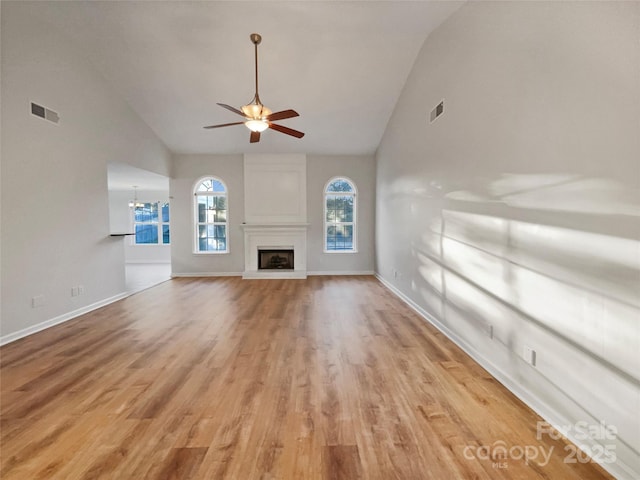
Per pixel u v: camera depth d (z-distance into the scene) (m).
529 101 2.09
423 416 2.01
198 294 5.52
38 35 3.61
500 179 2.43
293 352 3.02
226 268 7.40
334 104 5.45
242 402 2.17
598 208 1.59
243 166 7.25
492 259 2.54
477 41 2.75
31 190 3.56
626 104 1.44
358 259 7.45
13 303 3.36
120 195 9.70
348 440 1.79
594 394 1.63
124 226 9.73
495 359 2.53
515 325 2.26
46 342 3.28
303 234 7.18
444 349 3.08
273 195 7.23
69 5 3.51
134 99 5.30
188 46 4.19
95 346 3.17
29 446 1.74
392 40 4.03
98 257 4.67
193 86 4.99
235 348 3.12
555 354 1.89
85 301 4.41
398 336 3.45
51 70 3.79
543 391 1.99
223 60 4.44
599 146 1.58
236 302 4.95
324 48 4.20
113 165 5.46
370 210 7.38
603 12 1.55
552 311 1.91
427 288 4.00
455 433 1.85
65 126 4.03
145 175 6.62
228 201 7.31
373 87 5.02
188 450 1.72
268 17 3.67
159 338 3.39
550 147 1.91
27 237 3.52
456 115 3.16
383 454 1.69
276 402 2.17
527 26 2.10
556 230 1.86
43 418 1.99
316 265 7.45
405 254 4.91
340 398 2.22
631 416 1.45
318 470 1.58
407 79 4.78
